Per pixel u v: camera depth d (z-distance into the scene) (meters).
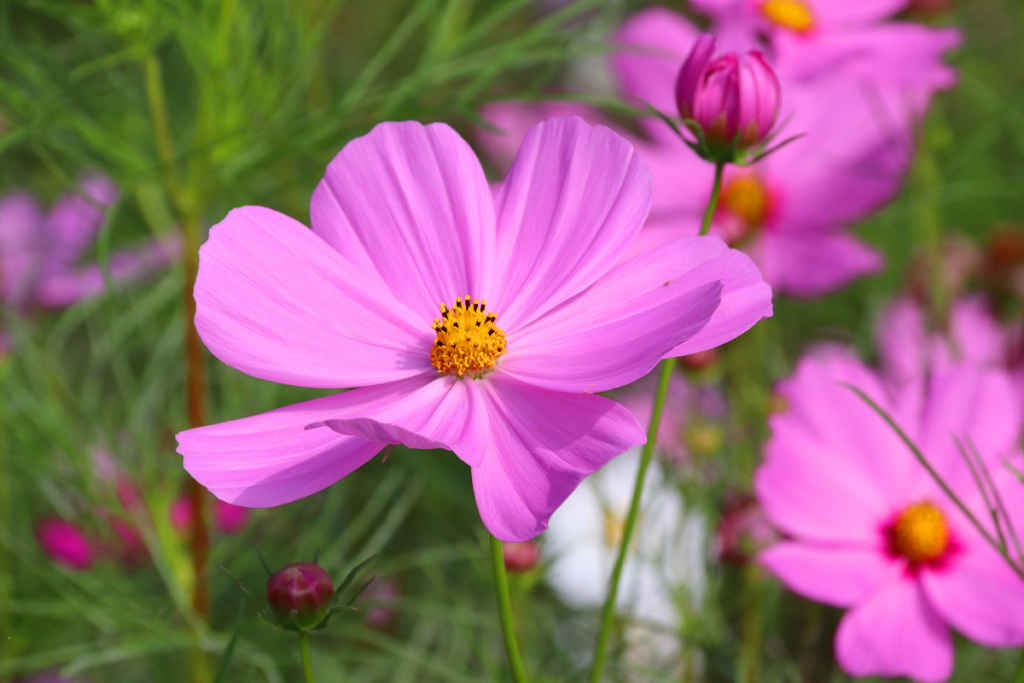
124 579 0.48
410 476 0.51
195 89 0.50
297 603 0.35
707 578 0.48
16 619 0.50
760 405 0.51
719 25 0.52
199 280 0.35
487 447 0.35
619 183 0.36
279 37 0.46
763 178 0.53
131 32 0.44
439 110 0.44
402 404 0.36
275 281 0.36
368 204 0.37
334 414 0.35
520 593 0.46
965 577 0.42
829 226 0.53
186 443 0.34
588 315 0.36
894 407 0.44
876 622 0.41
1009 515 0.43
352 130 0.45
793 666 0.47
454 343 0.36
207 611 0.46
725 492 0.50
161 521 0.47
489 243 0.37
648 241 0.53
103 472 0.48
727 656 0.47
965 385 0.44
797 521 0.42
